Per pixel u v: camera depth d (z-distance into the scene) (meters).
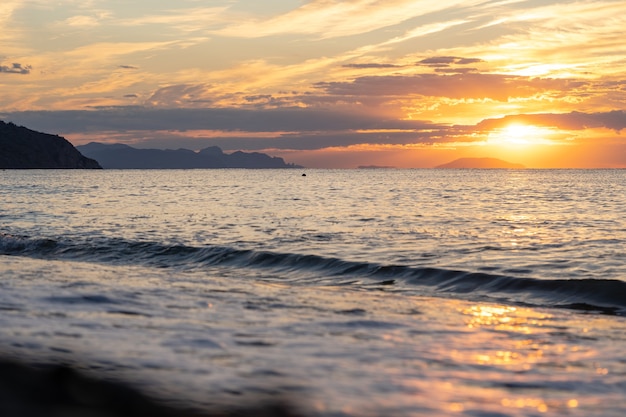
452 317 11.09
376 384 6.23
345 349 7.86
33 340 7.55
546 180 160.12
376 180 162.62
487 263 20.58
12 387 5.74
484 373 6.92
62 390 5.71
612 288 15.20
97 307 10.43
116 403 5.45
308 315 10.58
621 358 7.92
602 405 5.77
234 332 8.71
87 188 98.12
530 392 6.18
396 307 12.09
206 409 5.33
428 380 6.50
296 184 124.06
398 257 22.00
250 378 6.27
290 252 22.95
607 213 45.25
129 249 23.56
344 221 37.28
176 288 13.49
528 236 29.23
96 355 6.96
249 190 90.75
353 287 16.73
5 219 38.47
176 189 94.75
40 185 113.81
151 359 6.89
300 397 5.71
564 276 17.97
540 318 11.66
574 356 8.02
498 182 140.50
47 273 15.49
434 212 45.34
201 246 24.44
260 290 13.93
